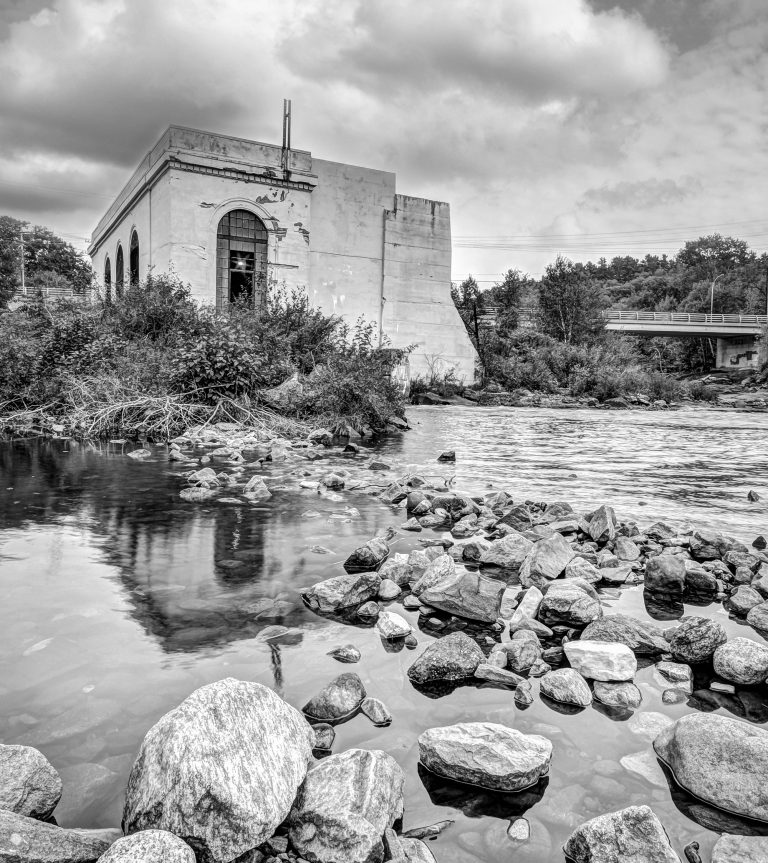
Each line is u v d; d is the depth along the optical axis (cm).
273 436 1034
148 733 172
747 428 1708
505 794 183
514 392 2909
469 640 263
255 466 759
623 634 285
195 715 171
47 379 1130
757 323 6881
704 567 395
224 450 849
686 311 9338
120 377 1132
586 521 487
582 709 232
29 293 4338
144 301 1472
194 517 493
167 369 1139
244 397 1140
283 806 164
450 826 169
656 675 261
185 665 249
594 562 412
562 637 297
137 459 777
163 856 139
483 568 399
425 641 286
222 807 153
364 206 2455
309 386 1245
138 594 325
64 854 146
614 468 852
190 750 161
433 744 193
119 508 517
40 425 1059
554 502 561
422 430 1391
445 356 2695
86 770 184
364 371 1338
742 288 9638
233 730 172
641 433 1480
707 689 250
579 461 916
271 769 169
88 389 1083
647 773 193
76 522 470
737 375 5403
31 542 415
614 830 158
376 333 2517
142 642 269
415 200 2564
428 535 464
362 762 178
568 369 3372
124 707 217
